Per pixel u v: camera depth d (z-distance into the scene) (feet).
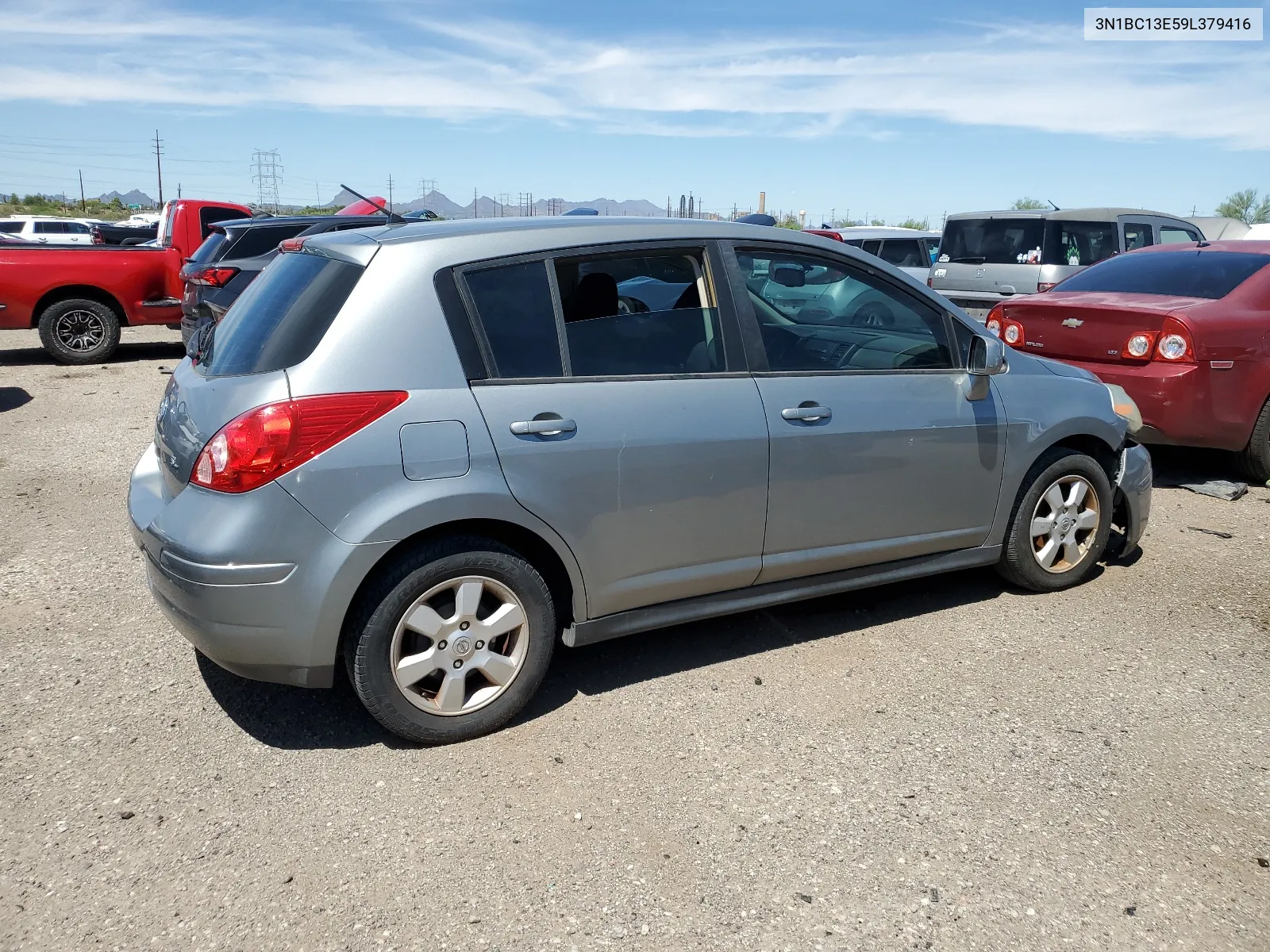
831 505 12.98
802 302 12.95
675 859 9.21
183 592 10.07
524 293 11.14
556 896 8.71
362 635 10.38
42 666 12.87
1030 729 11.62
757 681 12.73
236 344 11.21
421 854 9.26
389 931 8.27
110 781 10.35
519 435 10.74
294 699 12.16
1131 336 20.98
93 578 15.93
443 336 10.57
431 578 10.56
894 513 13.58
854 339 13.30
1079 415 15.11
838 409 12.82
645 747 11.16
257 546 9.86
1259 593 15.92
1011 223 39.04
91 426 27.58
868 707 12.09
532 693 11.53
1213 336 20.45
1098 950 8.16
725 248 12.44
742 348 12.35
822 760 10.90
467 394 10.57
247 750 11.00
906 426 13.35
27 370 38.14
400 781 10.45
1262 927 8.44
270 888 8.77
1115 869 9.15
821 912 8.55
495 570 10.90
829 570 13.39
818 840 9.52
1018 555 15.15
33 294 38.68
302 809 9.92
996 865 9.18
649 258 11.95
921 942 8.21
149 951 8.00
